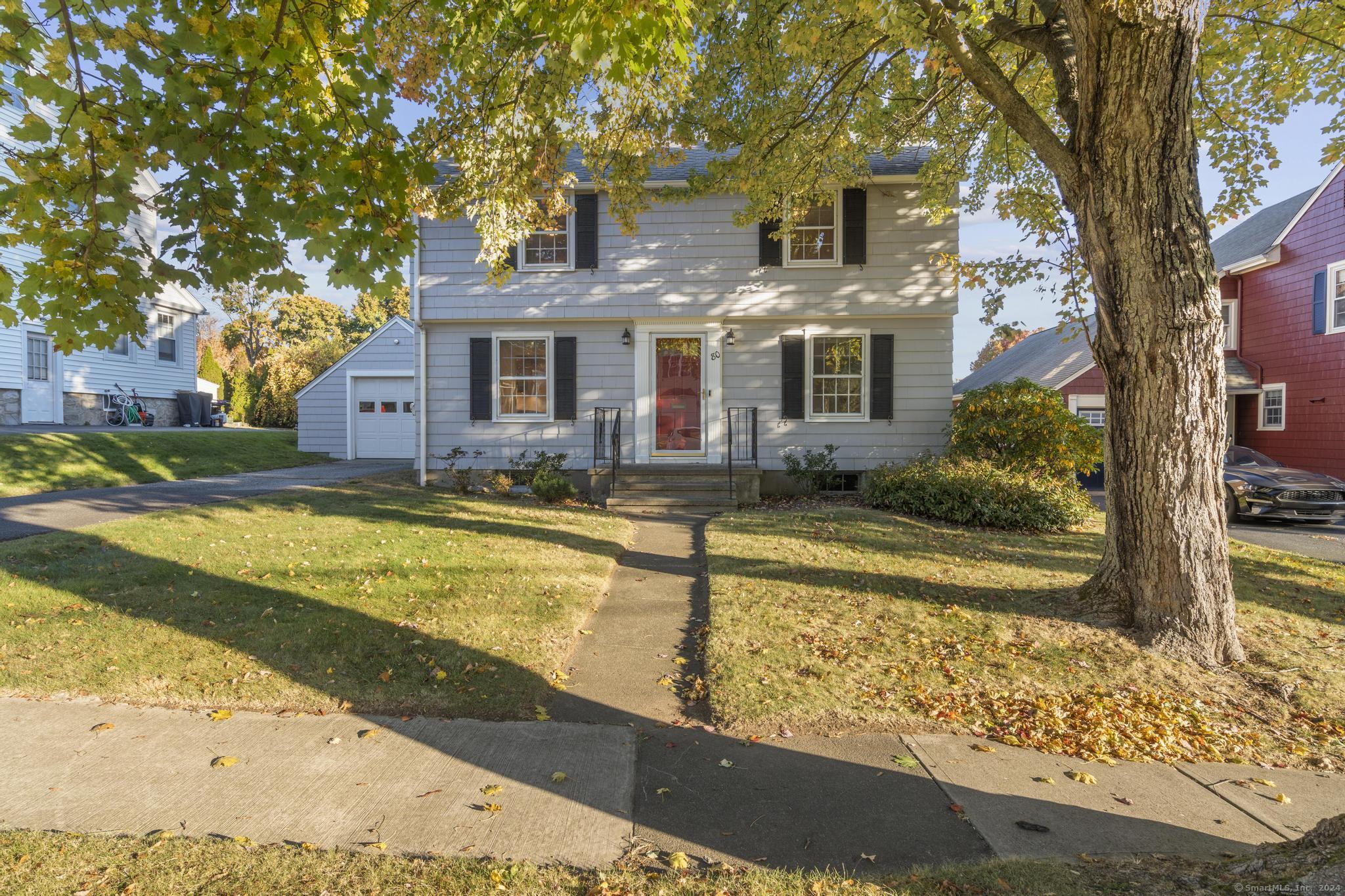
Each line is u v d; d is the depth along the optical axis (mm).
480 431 15047
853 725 4383
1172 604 5535
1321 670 5258
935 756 4035
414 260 14766
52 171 3605
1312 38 8070
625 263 14656
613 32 3482
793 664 5207
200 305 25984
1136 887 2742
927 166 11469
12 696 4332
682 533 10602
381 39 8102
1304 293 19203
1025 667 5195
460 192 8648
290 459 20781
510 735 4168
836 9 7363
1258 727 4488
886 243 14359
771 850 3105
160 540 8062
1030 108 6156
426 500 12414
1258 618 6488
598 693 4863
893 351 14609
